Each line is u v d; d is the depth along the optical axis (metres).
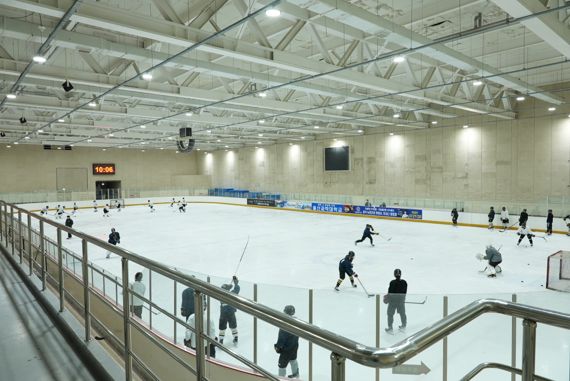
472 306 1.45
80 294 7.93
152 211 32.16
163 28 7.44
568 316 1.29
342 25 9.59
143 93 14.64
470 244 16.81
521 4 6.46
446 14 10.63
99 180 40.66
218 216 28.45
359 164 30.27
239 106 17.77
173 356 2.05
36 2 6.07
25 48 11.95
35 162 37.00
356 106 20.92
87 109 16.89
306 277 11.84
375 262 13.59
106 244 2.63
